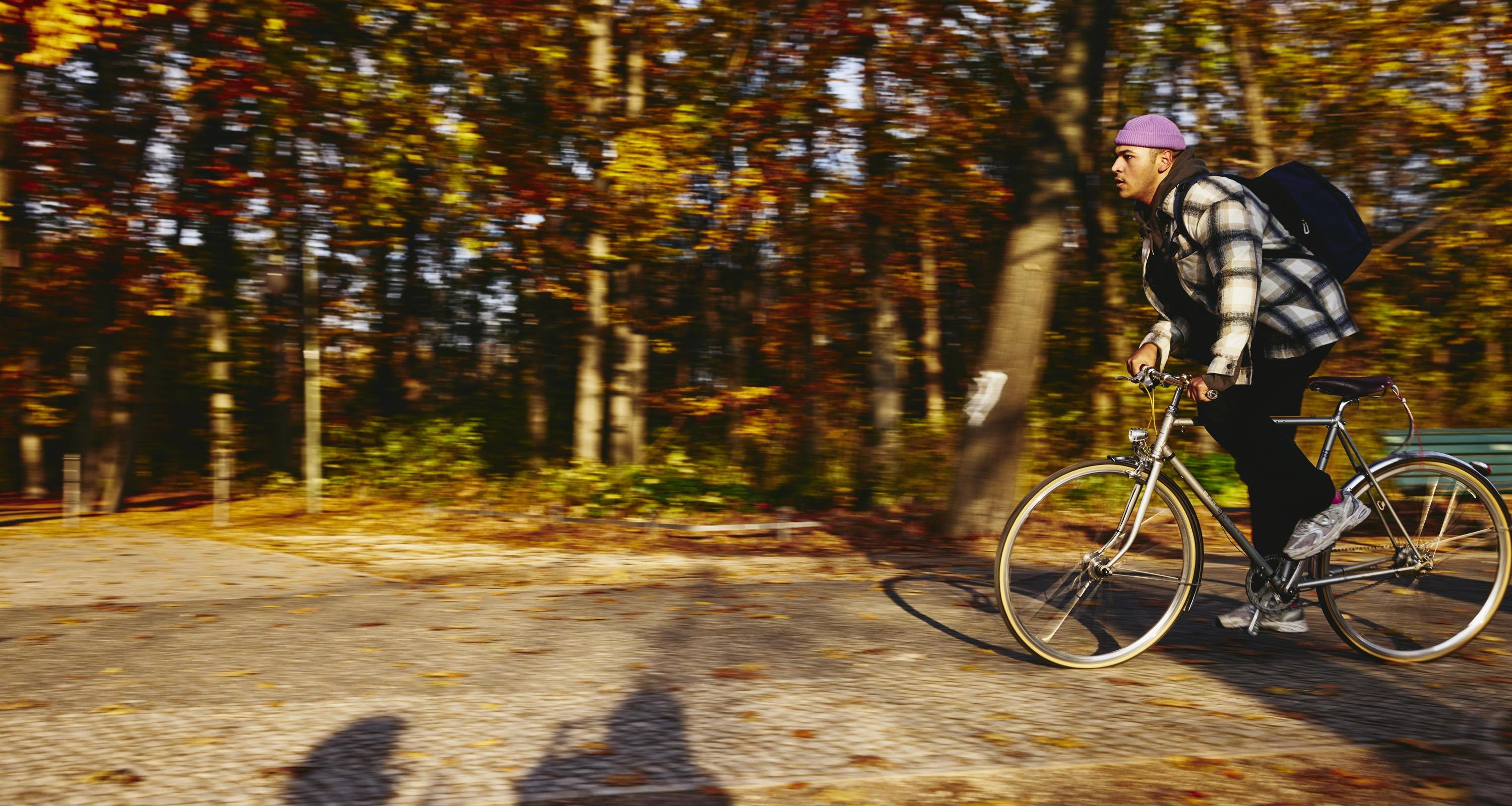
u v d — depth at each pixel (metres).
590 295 12.16
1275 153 11.77
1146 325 12.70
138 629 4.61
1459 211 11.27
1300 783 2.66
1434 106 11.20
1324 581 3.93
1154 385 3.79
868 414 14.48
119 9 9.05
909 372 15.98
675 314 14.09
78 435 14.76
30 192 10.31
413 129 10.71
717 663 3.86
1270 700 3.38
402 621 4.69
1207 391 3.57
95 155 10.59
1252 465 3.86
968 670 3.74
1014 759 2.83
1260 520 3.93
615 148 10.58
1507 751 2.90
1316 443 4.01
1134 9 11.54
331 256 13.17
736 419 13.32
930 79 11.15
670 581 5.84
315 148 11.45
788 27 11.02
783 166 11.12
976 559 6.86
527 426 17.38
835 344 13.84
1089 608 3.82
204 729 3.12
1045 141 8.11
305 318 12.01
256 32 10.53
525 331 17.48
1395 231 12.06
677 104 11.14
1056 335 12.86
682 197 10.91
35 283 11.33
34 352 13.67
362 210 11.48
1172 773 2.73
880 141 11.32
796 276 12.62
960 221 11.95
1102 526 3.83
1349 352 12.21
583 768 2.77
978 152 11.66
